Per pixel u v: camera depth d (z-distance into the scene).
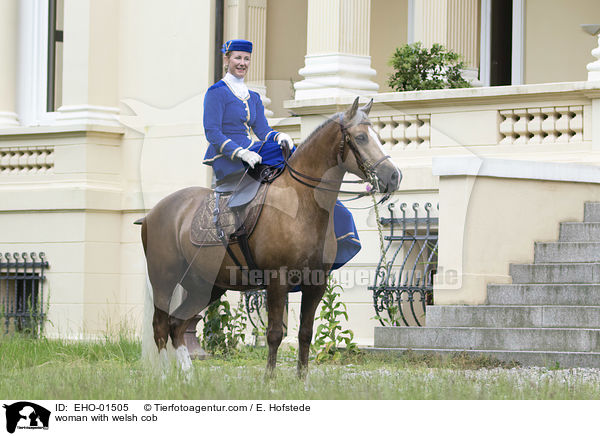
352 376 11.14
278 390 9.84
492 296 14.73
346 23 17.45
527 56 22.77
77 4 21.23
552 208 15.50
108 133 20.77
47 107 22.73
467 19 19.66
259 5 21.72
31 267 20.80
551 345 13.57
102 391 9.83
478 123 16.20
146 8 21.11
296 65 22.58
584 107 15.81
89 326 20.14
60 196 20.52
